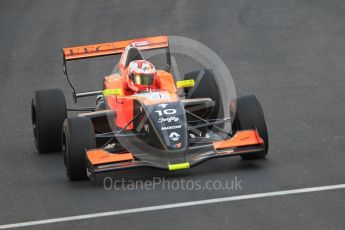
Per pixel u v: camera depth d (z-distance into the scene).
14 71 69.62
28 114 56.59
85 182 40.12
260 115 40.72
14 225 34.34
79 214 35.06
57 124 46.19
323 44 70.12
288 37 73.31
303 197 35.28
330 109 51.94
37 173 42.66
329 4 84.69
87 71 68.25
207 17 83.25
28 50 76.44
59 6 95.31
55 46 77.25
